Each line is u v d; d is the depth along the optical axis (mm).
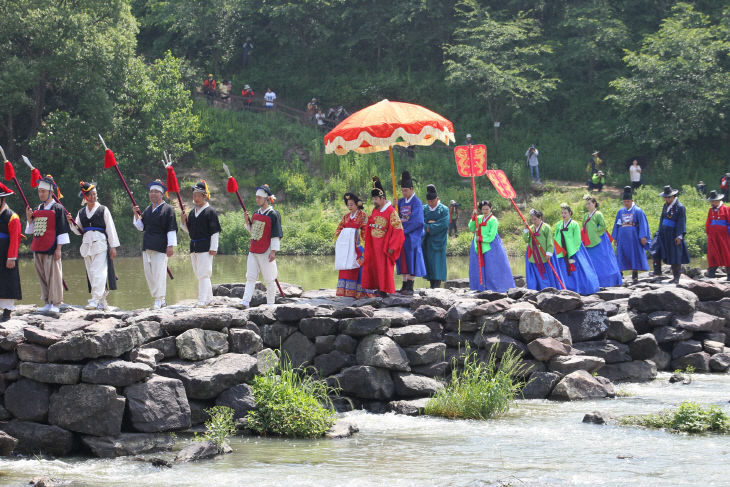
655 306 11625
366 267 10898
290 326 9508
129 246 33094
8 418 7414
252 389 8242
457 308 10023
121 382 7391
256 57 50844
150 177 37125
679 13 43031
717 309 12156
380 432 7918
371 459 6879
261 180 37750
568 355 10023
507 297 10891
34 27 32406
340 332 9383
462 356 9859
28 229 9984
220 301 10969
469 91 45281
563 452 6965
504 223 33938
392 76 47125
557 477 6172
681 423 7785
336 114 44094
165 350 8203
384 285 10695
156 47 49438
